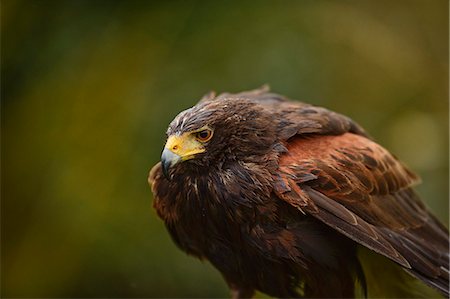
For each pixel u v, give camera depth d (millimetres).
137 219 12367
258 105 7648
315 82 12664
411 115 13133
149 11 13539
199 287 12242
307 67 12695
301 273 7594
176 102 12516
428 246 7945
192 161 7375
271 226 7363
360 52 13172
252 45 12750
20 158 13242
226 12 13195
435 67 13625
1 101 13688
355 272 7754
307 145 7582
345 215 7234
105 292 12508
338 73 12844
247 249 7562
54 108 13289
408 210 8078
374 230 7391
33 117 13352
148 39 13219
